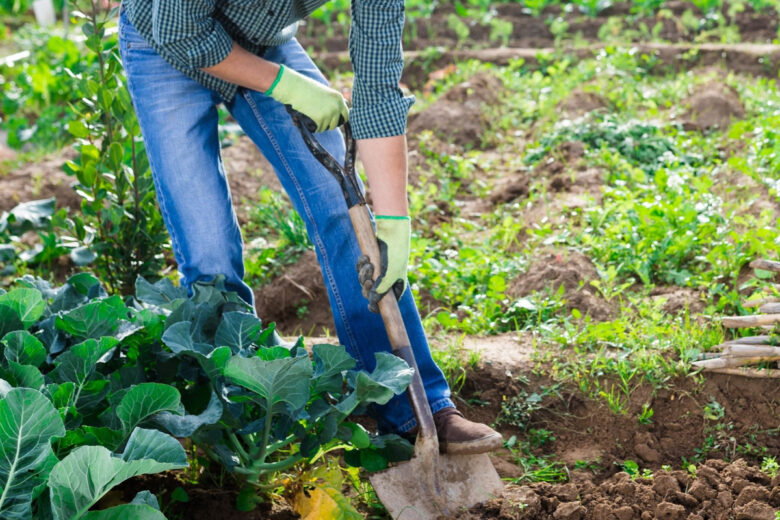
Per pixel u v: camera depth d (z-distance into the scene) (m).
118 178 3.65
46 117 6.84
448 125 6.18
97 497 1.84
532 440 2.92
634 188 4.71
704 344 3.13
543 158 5.43
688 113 5.94
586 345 3.28
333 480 2.53
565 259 3.93
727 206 4.30
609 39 8.28
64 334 2.53
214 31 2.36
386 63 2.36
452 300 3.89
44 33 9.38
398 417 2.61
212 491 2.56
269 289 4.20
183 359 2.44
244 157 5.86
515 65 7.64
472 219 4.90
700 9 9.04
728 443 2.79
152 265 3.79
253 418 2.51
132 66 2.73
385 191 2.46
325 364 2.33
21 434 1.88
